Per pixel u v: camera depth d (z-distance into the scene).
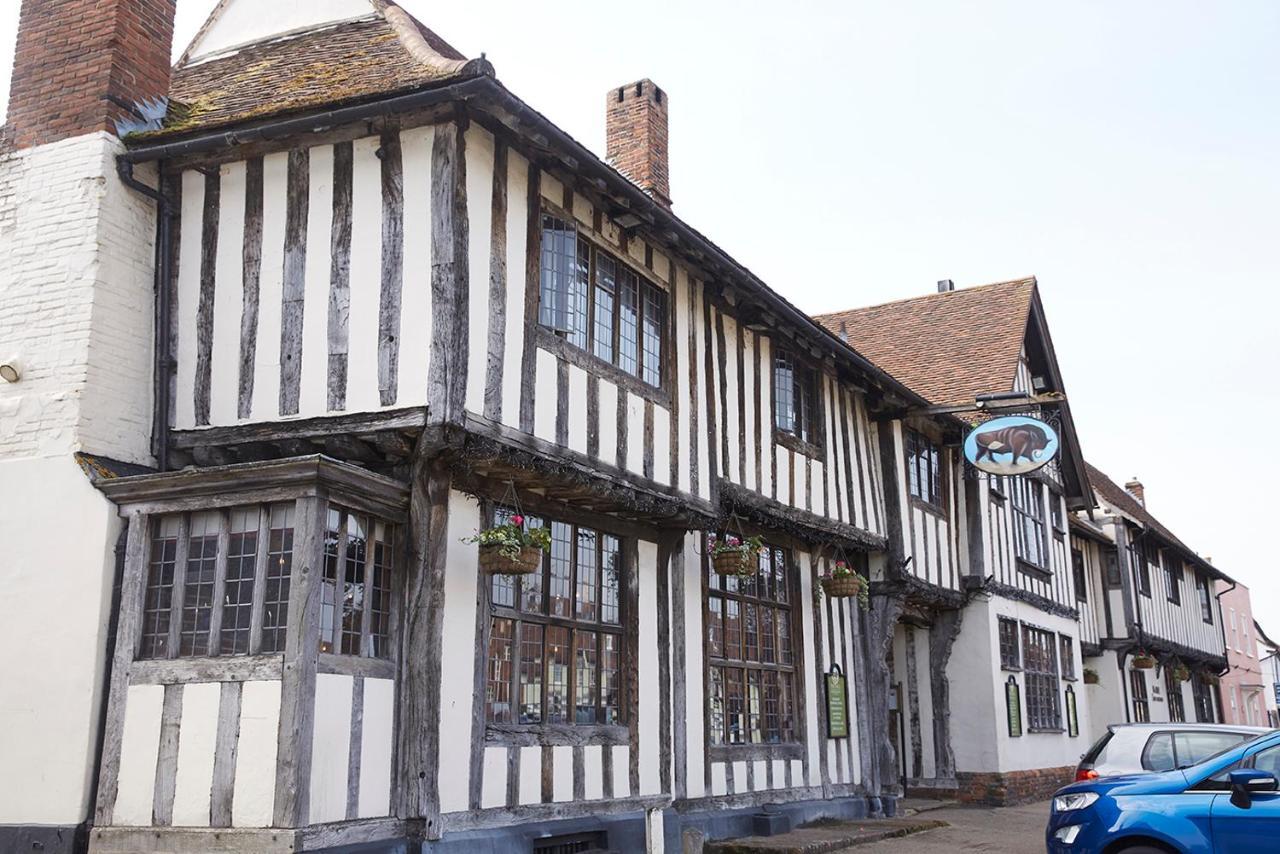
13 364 7.83
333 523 6.92
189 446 7.93
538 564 7.95
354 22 9.65
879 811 13.19
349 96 7.47
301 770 6.30
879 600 14.11
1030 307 19.25
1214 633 32.03
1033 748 17.23
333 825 6.49
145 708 6.78
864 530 13.59
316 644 6.54
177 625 6.88
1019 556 18.16
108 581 7.19
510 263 8.01
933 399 17.67
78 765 6.90
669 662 9.95
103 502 7.30
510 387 7.84
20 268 8.09
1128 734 8.59
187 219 8.32
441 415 7.20
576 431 8.53
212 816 6.41
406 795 7.09
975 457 14.41
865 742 13.44
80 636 7.13
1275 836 6.25
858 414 14.07
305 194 7.97
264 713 6.43
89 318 7.77
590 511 9.21
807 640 12.59
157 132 8.09
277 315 7.88
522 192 8.24
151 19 8.74
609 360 9.19
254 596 6.69
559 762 8.39
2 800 7.05
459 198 7.57
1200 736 8.31
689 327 10.46
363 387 7.49
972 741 15.93
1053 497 20.75
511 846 7.70
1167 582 27.83
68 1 8.57
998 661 16.33
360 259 7.70
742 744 11.15
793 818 11.48
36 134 8.34
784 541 12.41
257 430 7.73
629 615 9.52
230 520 6.94
